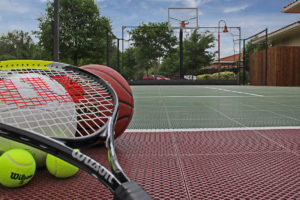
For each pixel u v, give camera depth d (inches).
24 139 34.8
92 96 65.6
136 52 1286.9
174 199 43.8
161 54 1261.1
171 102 221.1
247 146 78.5
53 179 52.6
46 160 52.7
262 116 140.9
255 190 47.9
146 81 745.6
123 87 77.1
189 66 1295.5
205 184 50.4
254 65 788.6
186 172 56.9
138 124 117.7
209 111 162.4
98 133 44.3
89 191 46.7
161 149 75.3
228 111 161.9
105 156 67.2
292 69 659.4
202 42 1272.1
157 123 120.3
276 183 51.2
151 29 1213.7
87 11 973.8
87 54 975.0
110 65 876.0
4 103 51.8
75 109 60.5
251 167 60.4
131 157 67.6
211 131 100.5
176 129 104.7
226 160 65.4
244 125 114.5
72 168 51.9
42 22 961.5
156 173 56.1
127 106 76.6
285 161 64.6
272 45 843.4
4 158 47.2
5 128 34.4
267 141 84.4
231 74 885.8
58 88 60.4
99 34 1018.1
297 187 49.3
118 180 32.9
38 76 61.8
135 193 27.9
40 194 45.4
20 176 47.0
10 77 58.6
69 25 949.2
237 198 44.5
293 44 721.0
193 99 249.8
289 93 335.0
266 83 690.8
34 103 54.1
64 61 1113.4
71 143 41.3
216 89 461.4
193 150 74.5
